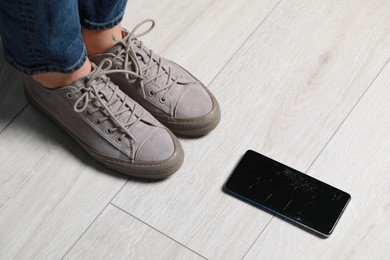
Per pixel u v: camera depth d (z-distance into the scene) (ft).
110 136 4.60
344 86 5.18
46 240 4.46
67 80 4.51
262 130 4.95
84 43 4.64
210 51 5.37
